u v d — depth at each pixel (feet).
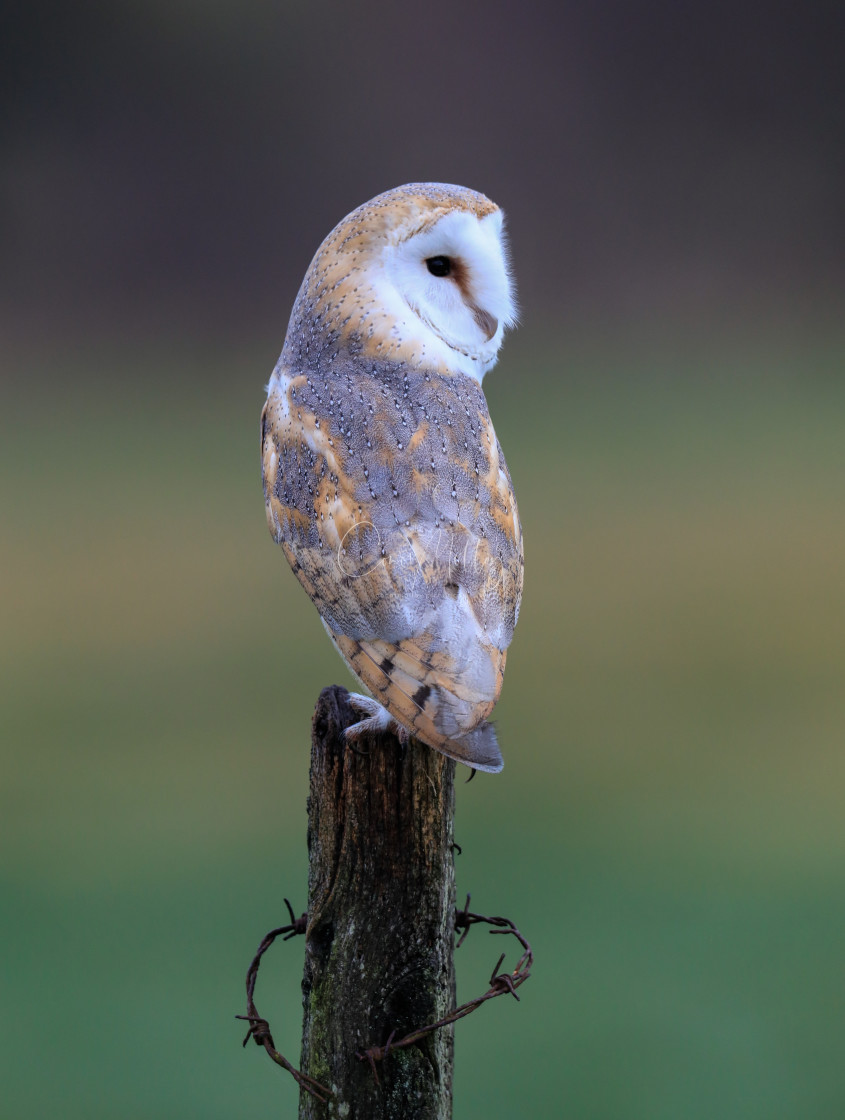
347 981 24.58
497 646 24.61
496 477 24.75
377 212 24.91
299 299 25.03
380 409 24.75
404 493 24.67
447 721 24.50
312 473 24.75
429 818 24.56
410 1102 24.57
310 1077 24.61
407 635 24.58
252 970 24.71
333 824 24.58
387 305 24.89
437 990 24.58
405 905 24.57
